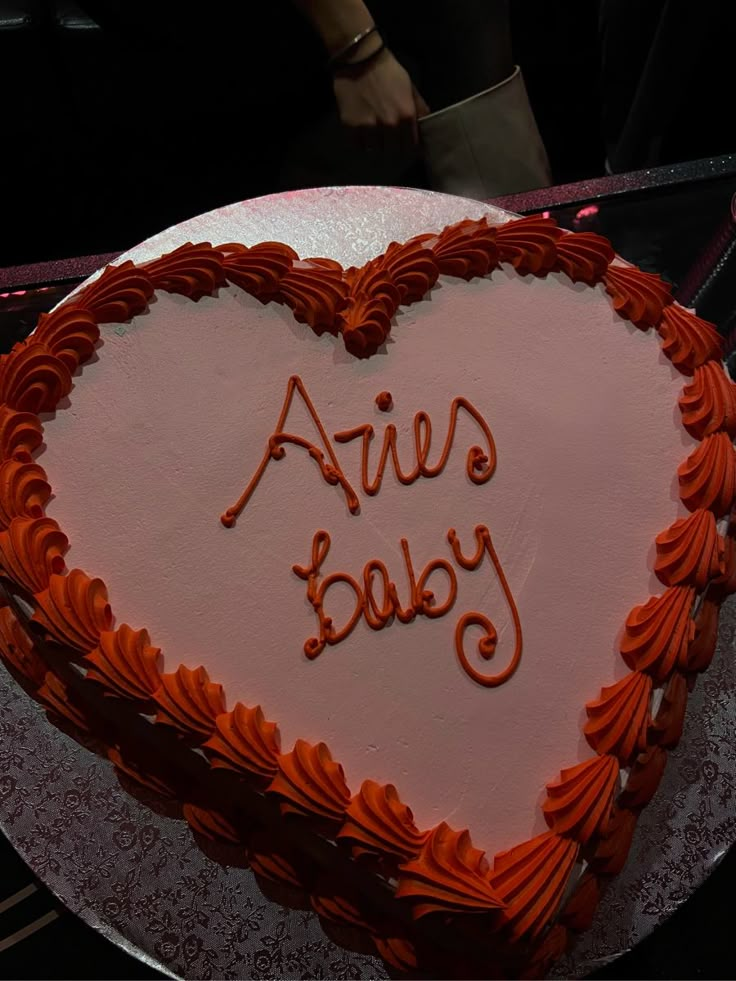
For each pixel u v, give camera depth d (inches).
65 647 16.9
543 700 16.9
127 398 19.0
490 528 18.1
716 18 25.3
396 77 24.8
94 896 17.8
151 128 32.4
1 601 19.3
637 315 19.9
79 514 18.1
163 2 26.9
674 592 17.5
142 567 17.7
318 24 24.4
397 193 23.5
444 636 17.3
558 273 20.5
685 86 28.5
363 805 15.9
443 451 18.6
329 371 19.3
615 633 17.5
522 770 16.5
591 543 18.1
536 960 16.4
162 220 32.3
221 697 16.7
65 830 18.3
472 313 20.0
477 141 25.5
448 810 16.3
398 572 17.7
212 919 17.7
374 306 19.5
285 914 17.7
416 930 16.8
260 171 32.7
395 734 16.7
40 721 19.2
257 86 30.4
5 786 18.7
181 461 18.5
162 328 19.6
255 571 17.7
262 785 16.2
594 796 16.1
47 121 32.0
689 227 24.5
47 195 32.7
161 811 18.4
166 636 17.3
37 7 28.7
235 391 19.1
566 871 15.7
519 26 33.8
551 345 19.7
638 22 28.4
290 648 17.2
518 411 19.1
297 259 20.4
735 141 31.0
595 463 18.7
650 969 18.7
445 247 20.4
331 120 30.0
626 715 16.6
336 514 18.1
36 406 18.7
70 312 19.4
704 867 18.1
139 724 17.1
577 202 24.7
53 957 18.7
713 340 19.8
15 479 17.9
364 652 17.2
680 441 19.0
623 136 30.2
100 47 29.0
